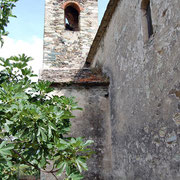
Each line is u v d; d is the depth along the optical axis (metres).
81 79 6.36
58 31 10.49
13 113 2.42
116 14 6.17
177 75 2.99
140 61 4.24
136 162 4.11
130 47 4.86
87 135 5.88
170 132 3.05
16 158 2.97
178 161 2.82
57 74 6.43
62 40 10.41
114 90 5.79
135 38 4.61
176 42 3.06
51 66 9.97
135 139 4.22
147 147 3.70
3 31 2.63
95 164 5.68
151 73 3.74
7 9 2.65
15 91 2.53
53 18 10.64
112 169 5.58
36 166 2.85
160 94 3.40
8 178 3.10
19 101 2.50
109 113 6.11
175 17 3.11
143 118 3.92
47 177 5.28
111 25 6.63
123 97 5.06
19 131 2.38
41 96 3.15
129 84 4.74
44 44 10.20
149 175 3.58
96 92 6.27
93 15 11.07
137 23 4.56
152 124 3.58
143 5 4.40
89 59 9.76
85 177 5.55
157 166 3.34
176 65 3.03
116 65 5.81
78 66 10.20
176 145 2.89
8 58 3.00
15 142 2.69
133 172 4.23
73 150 2.55
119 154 5.09
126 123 4.74
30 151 2.53
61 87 6.17
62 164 2.47
